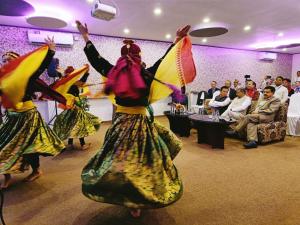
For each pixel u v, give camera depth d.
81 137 3.30
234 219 1.72
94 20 4.62
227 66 8.41
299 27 5.29
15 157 2.05
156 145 1.54
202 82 7.96
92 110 6.19
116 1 3.58
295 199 2.02
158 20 4.64
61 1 3.55
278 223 1.67
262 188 2.23
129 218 1.74
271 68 9.52
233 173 2.62
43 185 2.30
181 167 2.81
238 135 4.25
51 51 1.80
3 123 2.20
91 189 1.43
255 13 4.22
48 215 1.78
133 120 1.54
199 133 4.01
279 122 4.10
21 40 5.30
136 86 1.40
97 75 6.11
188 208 1.87
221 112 4.92
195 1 3.61
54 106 5.36
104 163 1.48
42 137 2.20
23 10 3.82
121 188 1.38
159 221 1.70
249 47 8.17
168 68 1.50
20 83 1.54
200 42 7.28
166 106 7.35
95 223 1.68
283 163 2.96
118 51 6.39
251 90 4.97
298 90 5.97
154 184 1.42
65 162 2.99
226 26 5.17
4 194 2.11
